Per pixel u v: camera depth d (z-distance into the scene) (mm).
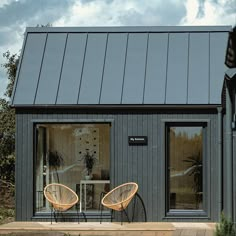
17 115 13578
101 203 13406
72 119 13516
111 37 14469
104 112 13492
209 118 13336
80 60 14141
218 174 13227
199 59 13953
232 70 11070
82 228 12617
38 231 12602
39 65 14117
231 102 11453
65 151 13781
